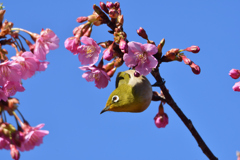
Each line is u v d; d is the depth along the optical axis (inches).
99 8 390.9
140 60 372.8
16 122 325.7
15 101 317.7
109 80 400.5
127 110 460.1
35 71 337.4
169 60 393.1
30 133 323.0
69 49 386.6
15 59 325.1
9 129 311.7
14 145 315.9
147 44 370.0
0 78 324.8
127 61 373.1
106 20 393.1
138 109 458.0
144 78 456.4
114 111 463.5
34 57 333.4
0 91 313.3
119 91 454.0
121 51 392.2
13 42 339.3
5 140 316.2
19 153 315.9
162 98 458.3
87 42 384.5
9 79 327.0
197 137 437.7
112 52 378.0
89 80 411.2
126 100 448.8
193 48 393.1
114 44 388.2
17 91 331.0
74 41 385.1
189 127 434.3
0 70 325.1
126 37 382.0
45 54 347.3
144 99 449.4
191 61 391.9
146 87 450.9
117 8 398.3
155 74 412.2
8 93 328.8
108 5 392.8
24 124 327.0
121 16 392.5
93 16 389.1
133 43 370.0
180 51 396.8
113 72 407.8
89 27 393.1
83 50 386.9
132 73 464.4
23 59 322.0
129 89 450.6
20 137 313.7
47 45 348.8
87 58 388.8
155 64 373.7
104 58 377.1
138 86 449.4
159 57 391.5
